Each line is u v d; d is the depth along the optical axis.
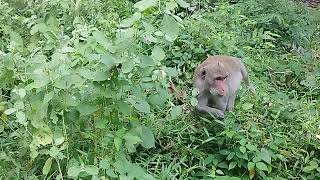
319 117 2.54
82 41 2.22
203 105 2.40
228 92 2.39
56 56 1.86
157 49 1.90
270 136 2.38
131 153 2.21
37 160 1.99
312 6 4.03
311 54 3.23
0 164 1.97
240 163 2.22
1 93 2.04
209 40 2.92
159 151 2.30
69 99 1.85
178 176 2.20
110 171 1.81
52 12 2.74
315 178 2.27
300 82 2.89
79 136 1.99
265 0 3.50
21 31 2.50
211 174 2.16
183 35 2.93
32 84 1.79
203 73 2.38
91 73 1.84
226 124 2.34
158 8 1.88
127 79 1.89
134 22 1.86
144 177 1.84
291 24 3.39
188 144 2.35
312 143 2.37
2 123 2.05
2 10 2.65
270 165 2.24
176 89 2.62
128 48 1.82
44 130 1.83
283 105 2.57
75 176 1.79
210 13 3.33
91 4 2.78
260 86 2.76
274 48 3.25
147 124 2.31
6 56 1.90
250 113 2.48
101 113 1.90
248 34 3.22
